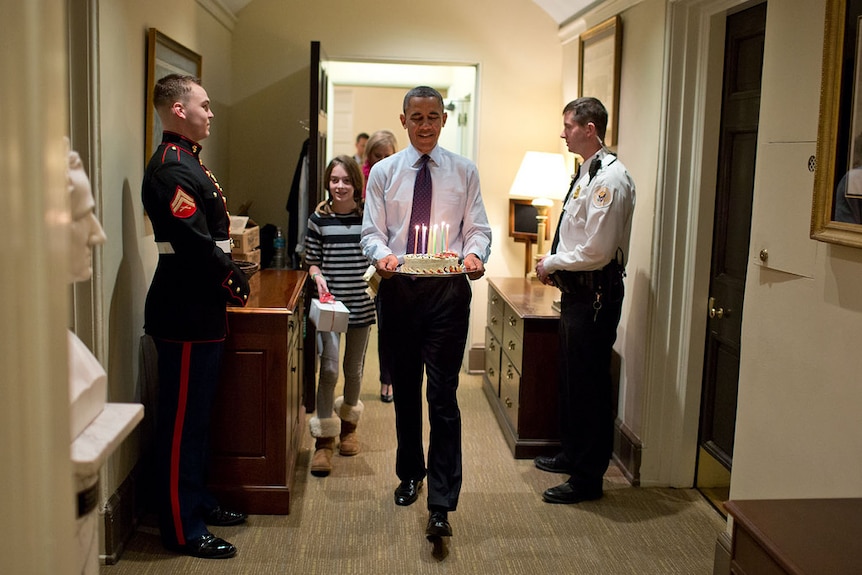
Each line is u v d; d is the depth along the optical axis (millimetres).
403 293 2846
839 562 1438
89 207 1240
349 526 2996
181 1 3553
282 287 3475
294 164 4934
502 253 5105
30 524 833
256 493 3045
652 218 3330
